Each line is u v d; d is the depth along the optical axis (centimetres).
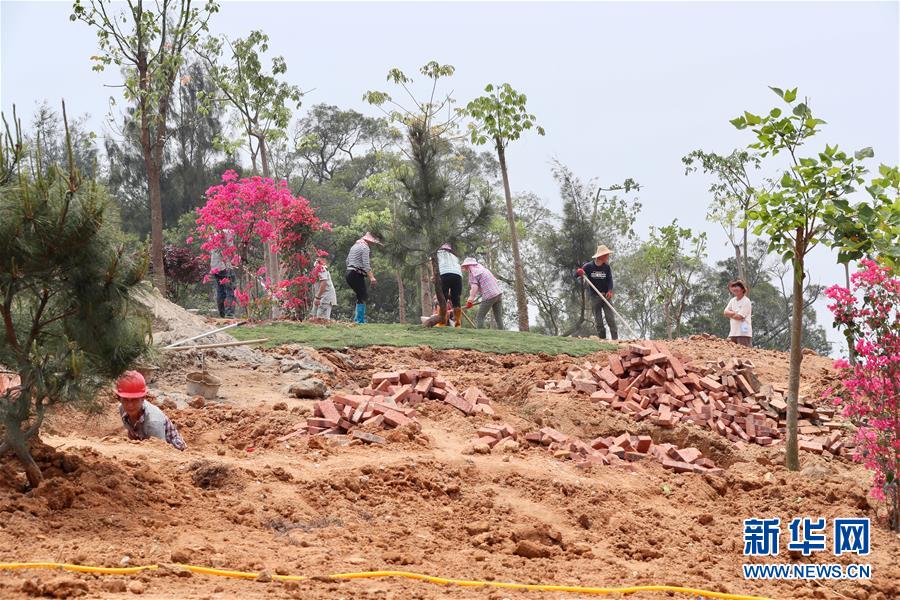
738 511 980
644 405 1282
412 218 1906
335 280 4453
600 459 1049
